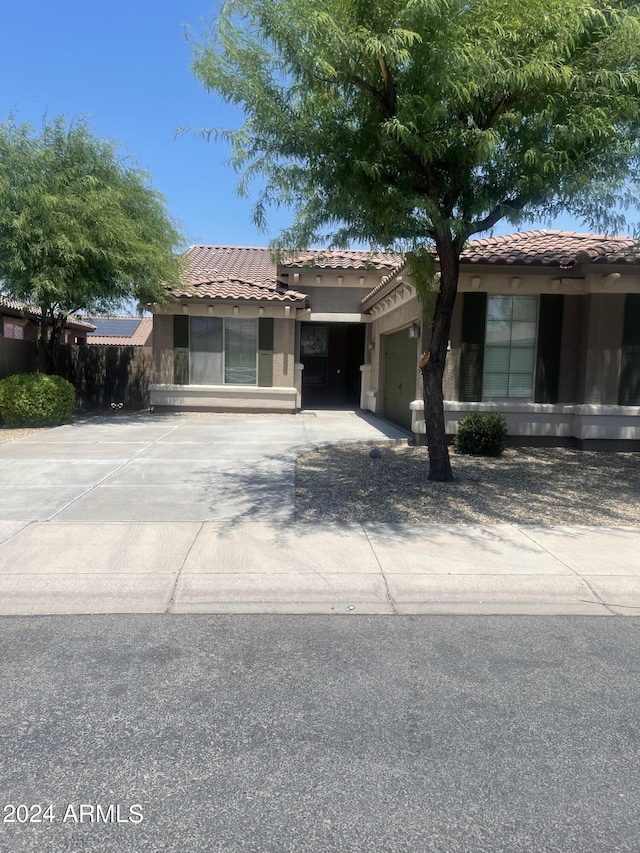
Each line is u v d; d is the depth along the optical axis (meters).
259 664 4.06
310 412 18.61
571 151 7.50
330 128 7.82
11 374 16.78
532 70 6.60
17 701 3.59
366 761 3.09
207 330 17.55
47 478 9.09
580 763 3.10
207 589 5.24
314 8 6.75
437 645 4.37
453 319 12.01
